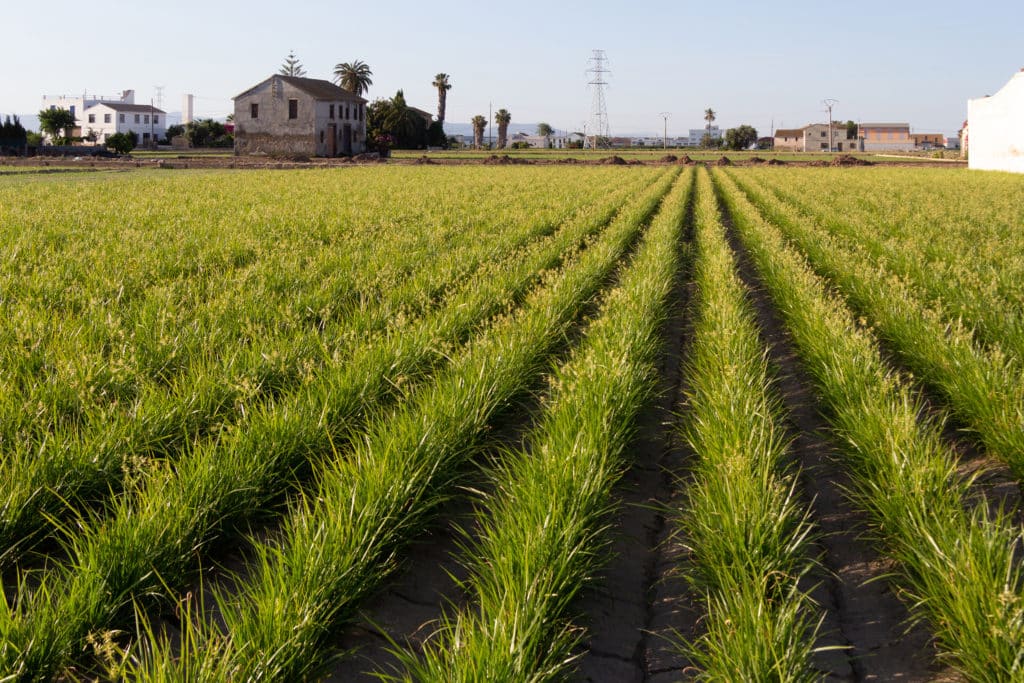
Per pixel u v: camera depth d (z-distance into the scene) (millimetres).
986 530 3824
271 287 9898
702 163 71375
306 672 3275
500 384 6320
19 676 3068
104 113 137375
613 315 8633
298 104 76375
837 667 3539
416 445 4934
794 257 13008
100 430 5043
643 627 3895
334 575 3635
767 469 4418
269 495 4766
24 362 6324
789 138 196125
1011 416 5406
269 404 6047
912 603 3980
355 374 6316
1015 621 3109
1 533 4121
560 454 4875
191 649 3496
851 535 4723
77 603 3447
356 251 12875
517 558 3799
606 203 23453
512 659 3092
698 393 6512
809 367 7652
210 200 22703
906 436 4840
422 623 3857
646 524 4973
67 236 13969
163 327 7207
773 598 3701
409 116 113938
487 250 13312
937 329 7730
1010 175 42875
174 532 3980
